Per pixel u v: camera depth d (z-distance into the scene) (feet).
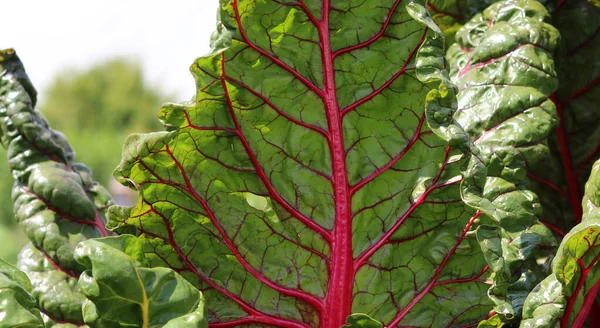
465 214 3.02
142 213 2.96
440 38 2.87
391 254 3.07
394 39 2.95
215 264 3.04
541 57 3.36
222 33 2.85
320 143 3.04
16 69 3.55
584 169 3.84
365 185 3.06
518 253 3.12
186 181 2.97
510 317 2.91
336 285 3.07
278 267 3.07
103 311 2.63
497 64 3.38
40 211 3.45
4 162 31.94
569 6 3.78
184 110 2.89
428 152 3.01
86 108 61.98
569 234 2.76
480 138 3.30
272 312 3.06
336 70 2.98
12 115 3.50
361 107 3.02
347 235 3.07
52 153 3.55
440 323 3.06
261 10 2.87
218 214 3.02
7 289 2.68
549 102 3.30
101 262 2.62
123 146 2.89
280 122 3.00
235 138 2.98
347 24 2.94
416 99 2.98
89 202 3.51
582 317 2.95
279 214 3.06
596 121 3.81
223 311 3.04
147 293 2.64
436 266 3.06
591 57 3.79
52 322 3.37
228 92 2.92
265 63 2.93
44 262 3.44
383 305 3.07
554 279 2.91
